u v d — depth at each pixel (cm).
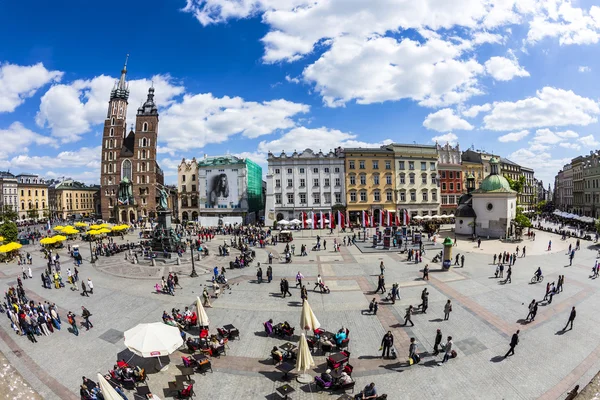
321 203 8131
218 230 7438
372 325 2322
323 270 3781
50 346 2106
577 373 1748
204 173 8619
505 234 5872
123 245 5419
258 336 2178
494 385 1652
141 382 1711
